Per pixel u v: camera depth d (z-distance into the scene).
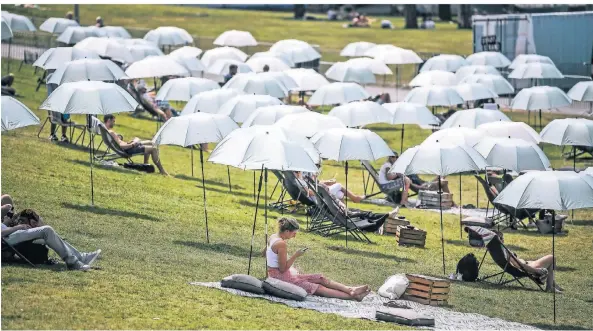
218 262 33.28
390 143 75.31
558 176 32.88
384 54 88.06
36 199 39.31
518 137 50.72
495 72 79.88
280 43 87.94
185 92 59.38
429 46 140.38
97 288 27.16
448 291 31.45
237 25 163.75
